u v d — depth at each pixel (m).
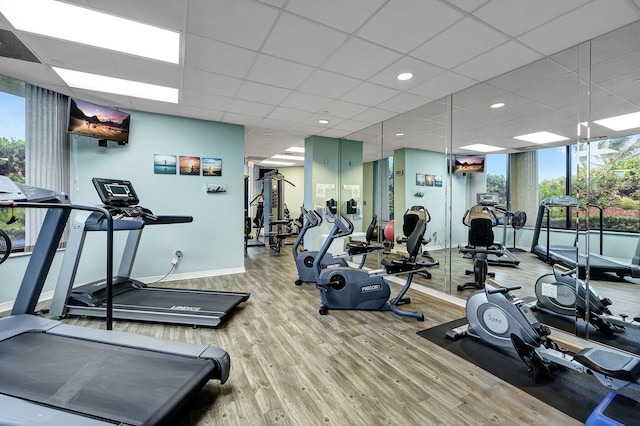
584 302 2.64
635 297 2.52
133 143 4.30
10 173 3.33
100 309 2.98
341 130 5.55
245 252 7.30
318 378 2.04
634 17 2.13
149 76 3.16
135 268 4.34
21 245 3.42
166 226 4.54
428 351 2.42
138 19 2.17
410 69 3.00
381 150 5.39
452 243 4.16
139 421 1.27
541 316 2.96
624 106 2.61
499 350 2.44
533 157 3.45
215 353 1.88
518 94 3.45
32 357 1.75
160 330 2.80
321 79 3.24
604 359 1.70
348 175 6.31
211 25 2.25
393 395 1.86
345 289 3.36
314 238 6.12
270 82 3.32
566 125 3.16
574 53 2.63
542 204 3.33
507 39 2.44
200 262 4.80
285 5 2.02
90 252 4.06
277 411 1.72
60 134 3.78
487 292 2.54
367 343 2.56
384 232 5.17
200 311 2.92
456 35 2.38
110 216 2.08
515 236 3.59
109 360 1.75
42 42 2.51
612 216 2.65
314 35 2.39
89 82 3.38
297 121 4.92
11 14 2.13
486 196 3.87
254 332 2.78
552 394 1.87
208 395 1.85
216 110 4.32
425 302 3.68
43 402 1.35
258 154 8.34
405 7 2.04
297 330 2.83
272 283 4.52
